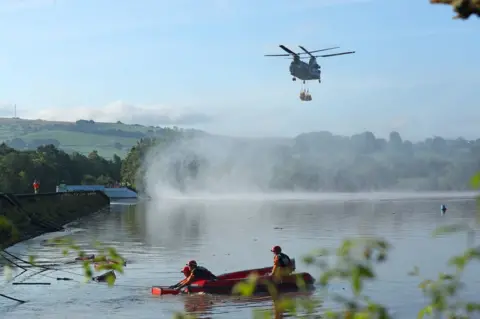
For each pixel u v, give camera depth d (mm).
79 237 44750
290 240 42250
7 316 19672
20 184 119312
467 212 74312
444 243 38375
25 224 46031
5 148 143000
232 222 61438
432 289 5777
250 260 32188
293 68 66188
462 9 5867
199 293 22719
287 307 5949
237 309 20328
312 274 25453
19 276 26484
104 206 98375
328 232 48156
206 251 35844
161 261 31375
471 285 22891
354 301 5648
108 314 19938
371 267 5047
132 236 45844
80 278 25906
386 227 52469
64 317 19438
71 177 171625
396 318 18250
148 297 22344
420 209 82125
